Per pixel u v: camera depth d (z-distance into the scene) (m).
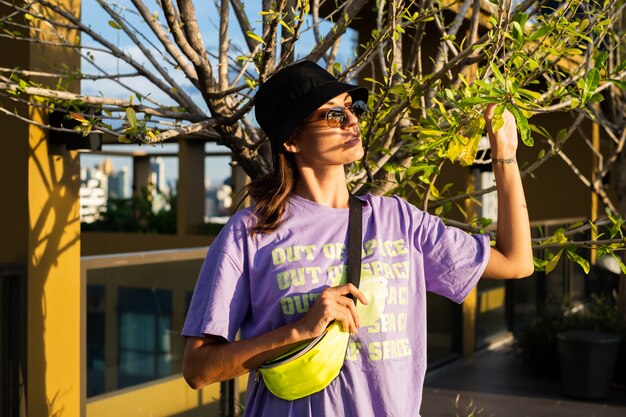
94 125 3.21
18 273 4.61
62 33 4.73
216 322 1.96
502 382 8.61
